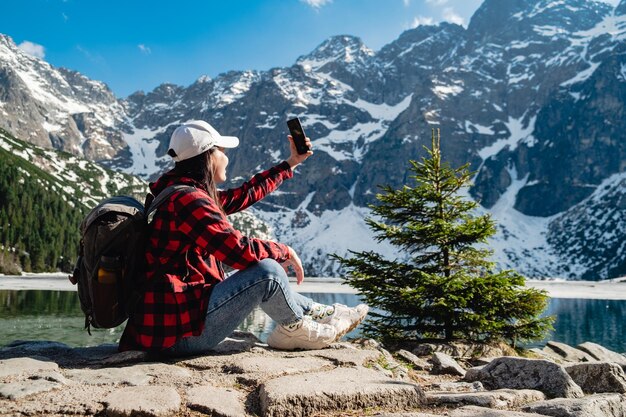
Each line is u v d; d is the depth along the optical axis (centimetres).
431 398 341
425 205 945
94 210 339
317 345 459
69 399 281
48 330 2838
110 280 342
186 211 348
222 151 394
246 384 342
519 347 922
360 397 313
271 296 406
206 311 375
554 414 305
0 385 298
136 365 371
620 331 4222
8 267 13388
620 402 332
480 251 926
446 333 871
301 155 489
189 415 274
